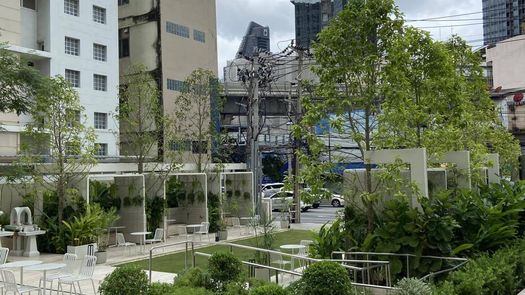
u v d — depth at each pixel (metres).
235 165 28.06
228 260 8.61
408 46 11.58
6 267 9.60
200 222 24.66
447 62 12.87
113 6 39.22
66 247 18.03
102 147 36.59
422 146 13.03
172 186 25.06
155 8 43.12
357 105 10.88
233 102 40.28
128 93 26.30
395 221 10.13
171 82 43.44
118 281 7.37
